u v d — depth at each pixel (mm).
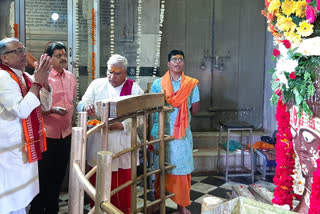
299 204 1465
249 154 4035
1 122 1902
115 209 706
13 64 2012
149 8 4012
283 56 1386
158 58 4086
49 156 2656
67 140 2789
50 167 2682
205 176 3865
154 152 2670
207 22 4562
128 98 1597
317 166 1213
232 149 4047
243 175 3715
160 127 2020
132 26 4012
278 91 1447
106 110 1504
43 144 2166
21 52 2021
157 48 4070
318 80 1223
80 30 3750
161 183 2057
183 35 4535
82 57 3781
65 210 2943
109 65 2465
